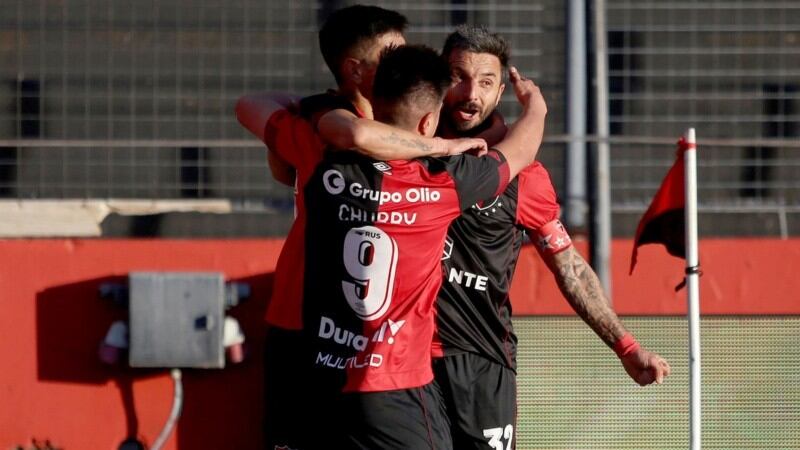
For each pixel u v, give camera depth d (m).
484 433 16.12
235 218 26.69
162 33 27.34
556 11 27.06
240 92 27.45
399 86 13.98
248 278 18.11
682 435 18.53
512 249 16.09
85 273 17.94
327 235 14.08
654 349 18.59
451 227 15.62
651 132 27.39
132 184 27.08
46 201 25.88
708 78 27.45
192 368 17.94
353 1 27.44
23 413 17.83
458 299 15.81
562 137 18.98
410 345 14.16
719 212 26.86
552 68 27.08
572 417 18.50
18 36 27.17
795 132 27.52
